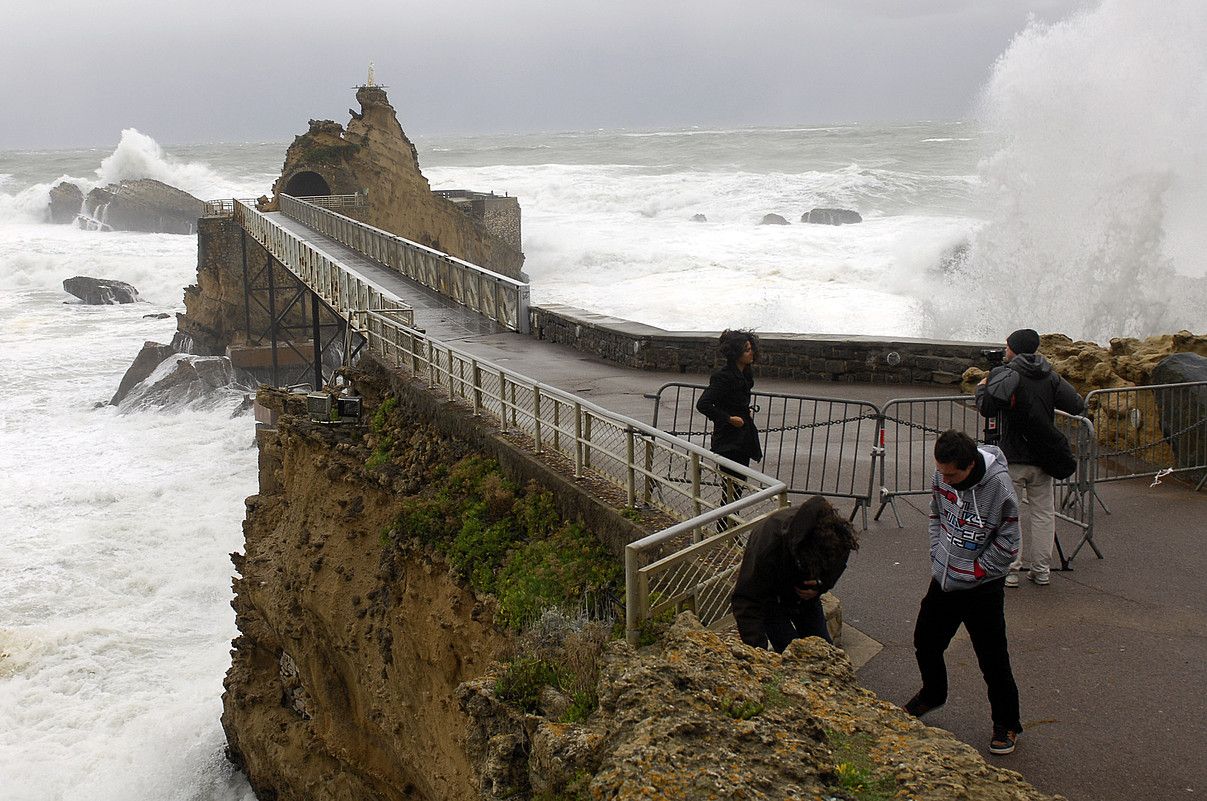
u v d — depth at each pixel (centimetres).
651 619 632
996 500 567
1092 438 838
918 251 4550
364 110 5203
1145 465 1113
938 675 609
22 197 10762
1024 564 836
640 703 499
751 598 581
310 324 4653
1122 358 1270
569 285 5138
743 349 812
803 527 555
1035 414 774
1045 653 696
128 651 1888
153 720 1662
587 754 493
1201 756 571
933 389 1511
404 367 1551
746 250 5662
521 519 1043
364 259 3041
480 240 5484
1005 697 580
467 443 1240
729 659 533
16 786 1499
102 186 10931
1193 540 890
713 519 629
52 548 2348
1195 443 1051
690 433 1124
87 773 1541
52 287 6869
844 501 1018
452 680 1047
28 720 1667
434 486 1218
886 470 1105
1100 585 802
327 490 1448
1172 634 714
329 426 1546
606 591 852
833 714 497
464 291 2269
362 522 1345
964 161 11925
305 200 4522
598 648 661
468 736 675
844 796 434
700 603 673
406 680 1154
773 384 1587
